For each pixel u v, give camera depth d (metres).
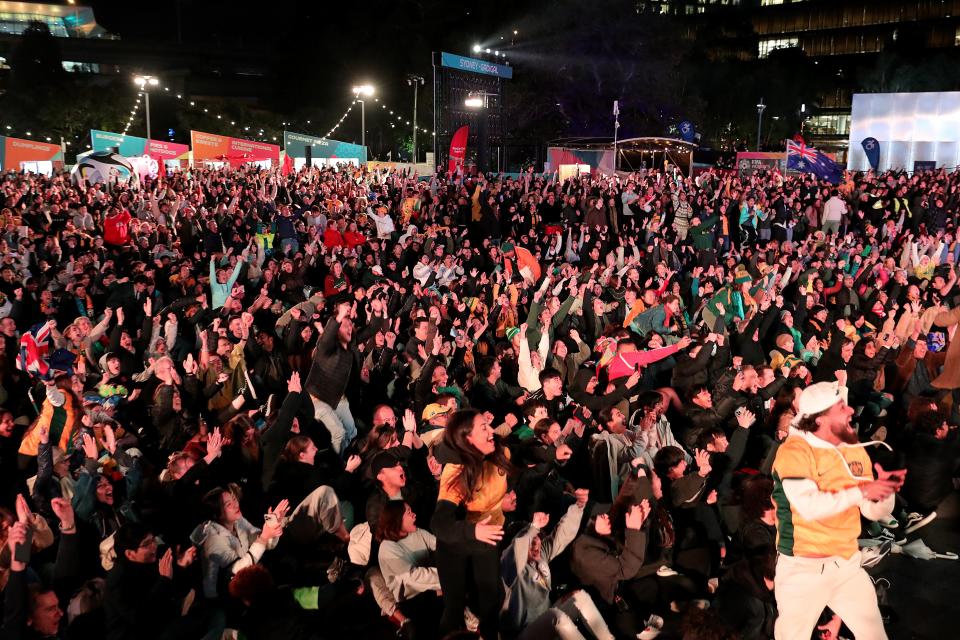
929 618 5.41
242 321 8.61
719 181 26.16
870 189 24.66
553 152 34.66
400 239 17.86
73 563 4.93
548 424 6.54
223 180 25.45
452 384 8.80
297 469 6.17
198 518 5.77
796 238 23.08
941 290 13.52
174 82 99.88
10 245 15.86
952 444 6.81
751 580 4.95
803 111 75.19
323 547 5.85
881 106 35.41
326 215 21.69
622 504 5.30
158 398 7.41
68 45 107.69
